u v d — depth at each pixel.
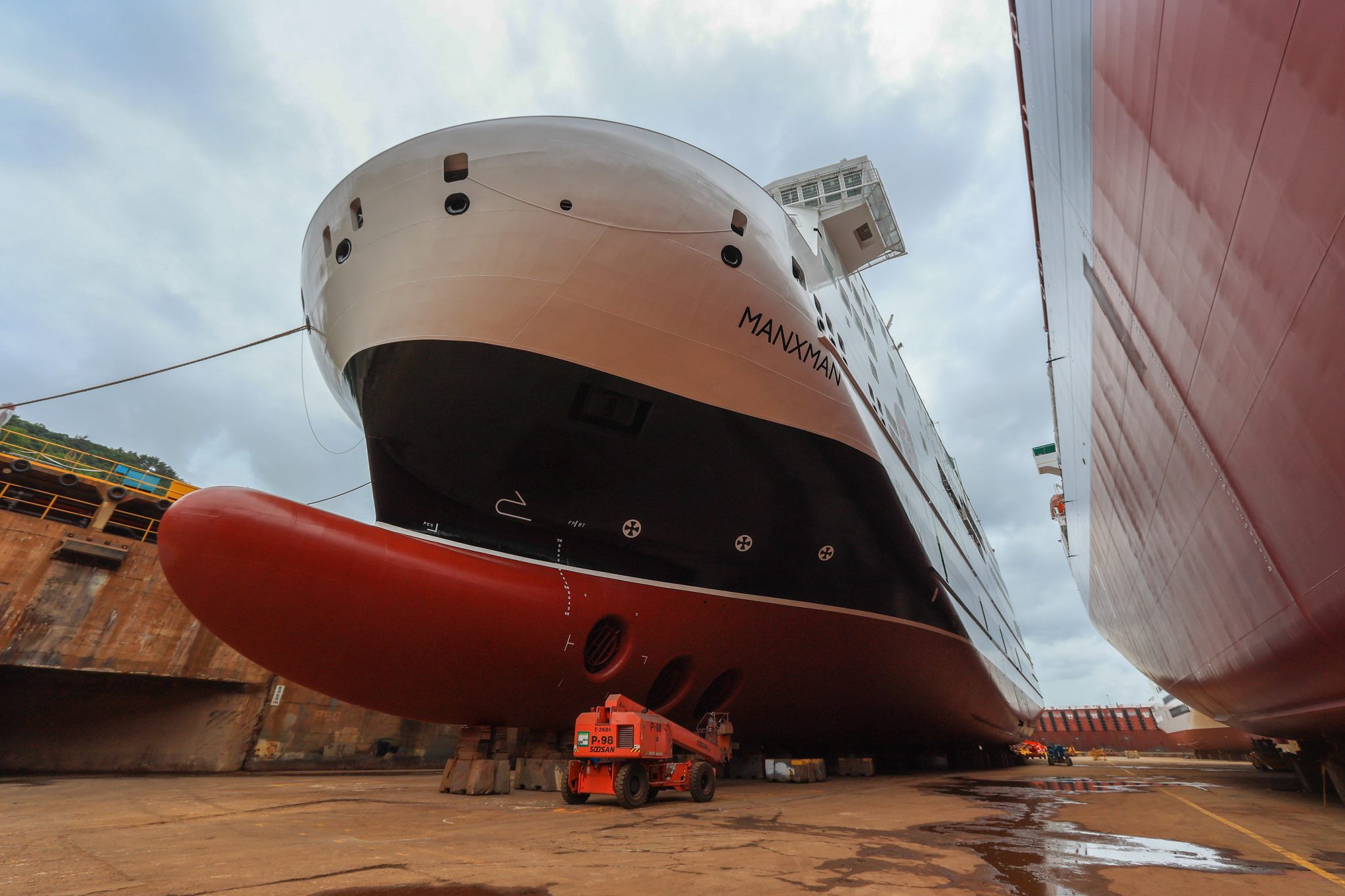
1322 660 9.25
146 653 15.76
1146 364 9.22
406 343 8.80
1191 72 5.69
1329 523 6.79
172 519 7.75
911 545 13.62
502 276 8.71
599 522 10.02
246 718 17.00
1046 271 13.61
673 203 9.38
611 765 9.00
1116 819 8.60
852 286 20.52
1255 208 5.55
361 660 8.59
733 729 12.84
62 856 5.09
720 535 10.73
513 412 9.17
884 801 10.48
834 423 11.37
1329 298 5.21
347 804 8.79
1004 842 6.43
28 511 17.00
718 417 10.00
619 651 10.32
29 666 14.23
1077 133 8.62
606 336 9.11
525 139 9.08
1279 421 6.62
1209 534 10.16
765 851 5.64
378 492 9.70
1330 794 12.98
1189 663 17.88
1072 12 7.82
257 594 7.87
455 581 8.75
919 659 14.77
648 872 4.71
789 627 11.70
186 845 5.61
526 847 5.68
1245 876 4.93
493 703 9.72
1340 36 4.16
